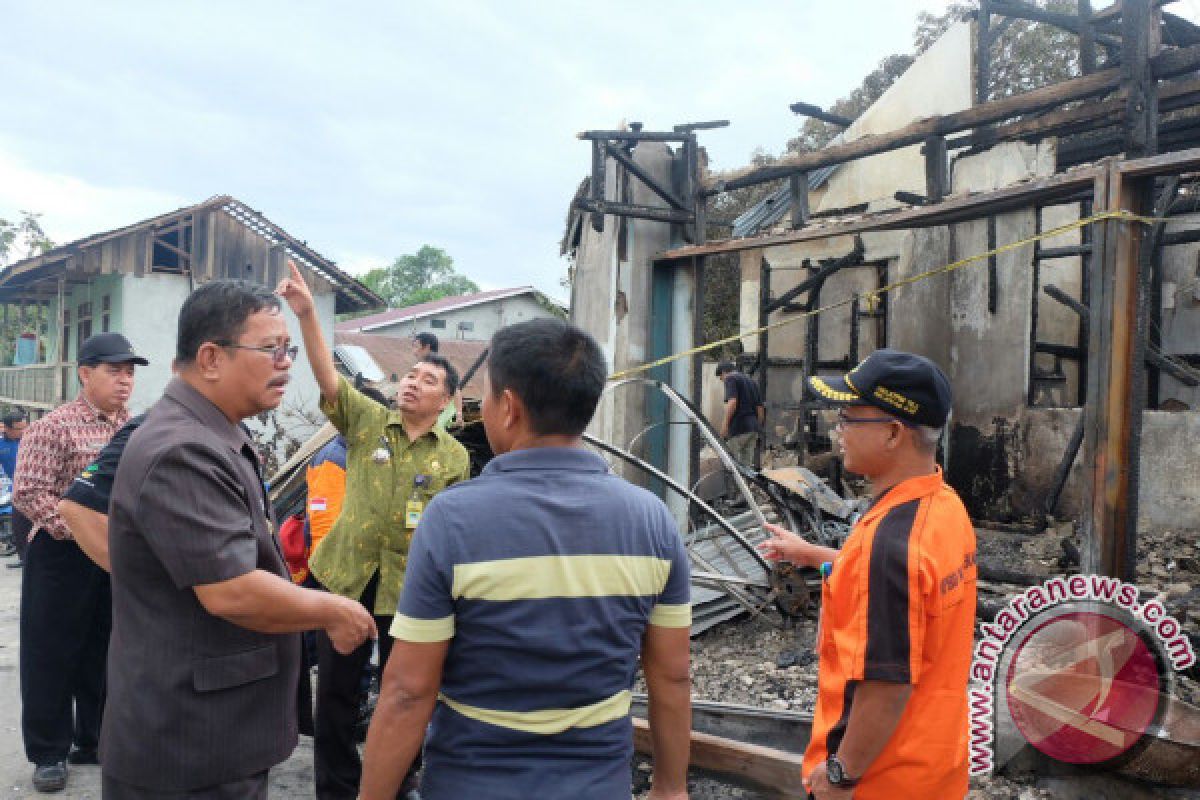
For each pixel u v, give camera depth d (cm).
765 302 1112
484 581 133
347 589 292
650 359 691
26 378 1802
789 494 521
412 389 300
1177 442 667
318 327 283
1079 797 281
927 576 146
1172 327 909
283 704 184
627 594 143
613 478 153
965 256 821
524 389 147
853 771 147
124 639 170
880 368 163
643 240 691
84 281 1516
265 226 1381
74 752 344
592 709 139
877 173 957
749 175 633
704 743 297
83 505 247
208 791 170
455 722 137
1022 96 487
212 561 160
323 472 350
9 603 621
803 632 469
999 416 771
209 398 184
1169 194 771
